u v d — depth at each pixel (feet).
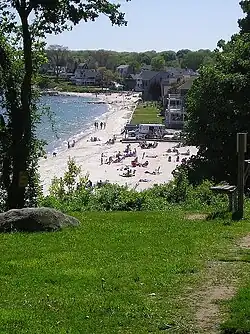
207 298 24.84
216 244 35.91
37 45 68.54
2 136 66.08
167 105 390.63
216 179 94.07
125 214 51.98
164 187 63.87
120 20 65.87
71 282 27.76
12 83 65.92
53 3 61.57
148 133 305.12
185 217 47.96
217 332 21.20
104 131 334.44
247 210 47.91
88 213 54.39
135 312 23.21
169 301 24.57
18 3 62.23
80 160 227.40
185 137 104.22
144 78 557.33
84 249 35.55
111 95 651.66
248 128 93.09
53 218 43.27
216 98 96.37
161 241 37.42
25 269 30.58
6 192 67.26
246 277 27.81
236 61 100.53
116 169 209.26
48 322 22.29
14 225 42.32
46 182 167.53
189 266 30.09
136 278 28.12
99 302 24.47
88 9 64.03
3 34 65.51
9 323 22.17
